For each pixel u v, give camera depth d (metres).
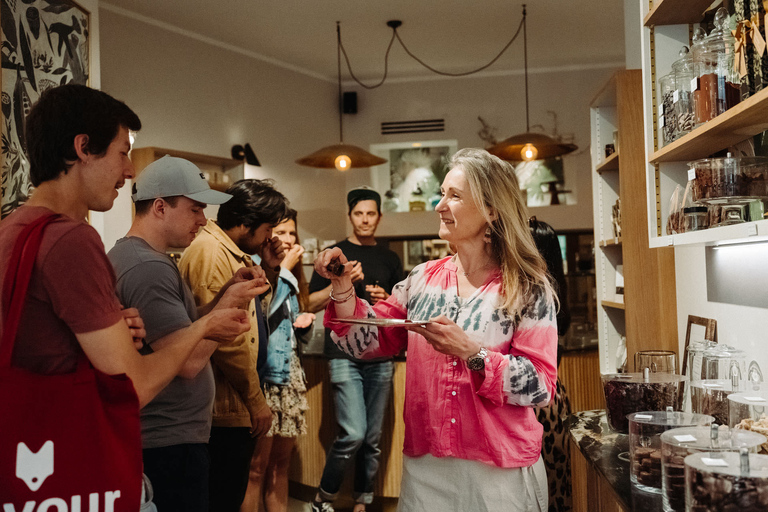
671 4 1.73
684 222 1.70
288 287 3.04
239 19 5.12
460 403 1.51
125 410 1.15
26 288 1.08
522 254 1.57
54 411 1.06
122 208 4.19
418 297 1.67
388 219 6.85
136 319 1.33
